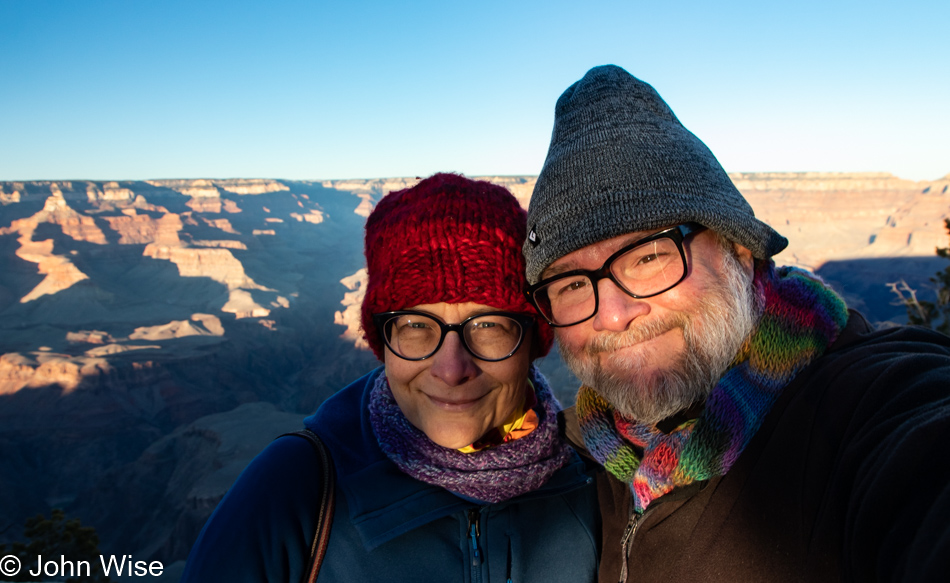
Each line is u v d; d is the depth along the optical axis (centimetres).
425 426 47
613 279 42
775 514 37
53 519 541
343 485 46
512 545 47
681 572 40
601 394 45
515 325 47
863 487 30
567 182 42
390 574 44
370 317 50
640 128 43
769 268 45
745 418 39
